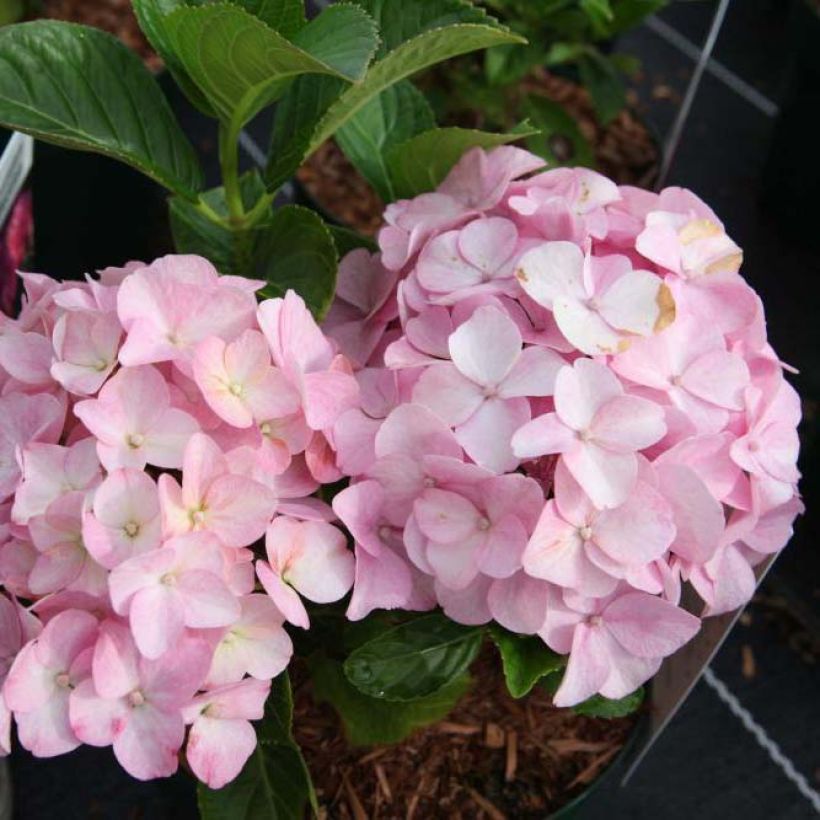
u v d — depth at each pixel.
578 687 0.37
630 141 0.81
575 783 0.47
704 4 1.05
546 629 0.38
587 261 0.39
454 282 0.41
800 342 0.82
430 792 0.46
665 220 0.43
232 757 0.36
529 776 0.47
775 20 1.05
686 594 0.43
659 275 0.42
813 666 0.68
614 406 0.37
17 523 0.35
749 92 0.99
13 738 0.58
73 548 0.35
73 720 0.34
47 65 0.45
